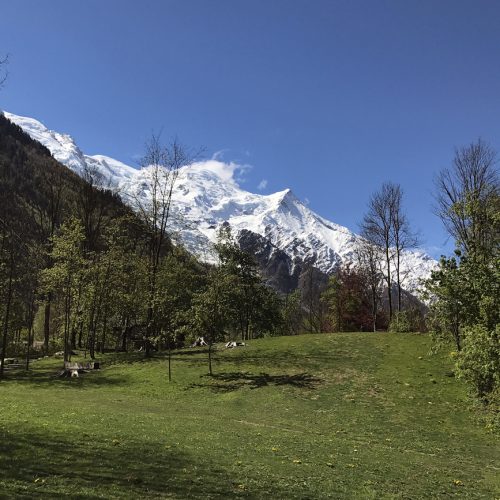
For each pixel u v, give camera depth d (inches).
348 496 619.5
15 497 468.4
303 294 4980.3
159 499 509.4
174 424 1037.2
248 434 1010.7
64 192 3700.8
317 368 1793.8
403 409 1413.6
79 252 2343.8
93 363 2066.9
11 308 2630.4
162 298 2192.4
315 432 1159.0
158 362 2037.4
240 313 3543.3
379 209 2992.1
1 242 2390.5
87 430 877.8
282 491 599.8
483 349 812.0
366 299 3767.2
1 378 1875.0
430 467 890.1
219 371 1814.7
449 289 951.0
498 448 1144.8
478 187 2112.5
